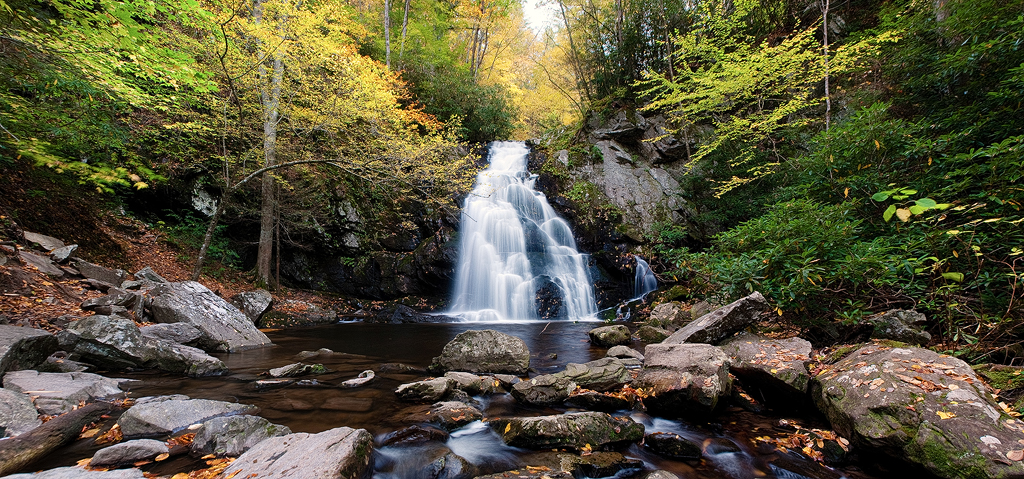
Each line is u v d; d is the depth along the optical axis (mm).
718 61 11148
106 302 5977
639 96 15078
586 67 18781
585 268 13516
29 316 5074
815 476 2729
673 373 3965
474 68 22688
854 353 3600
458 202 14688
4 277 5551
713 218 13602
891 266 4027
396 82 13945
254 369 5270
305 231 13023
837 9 14266
